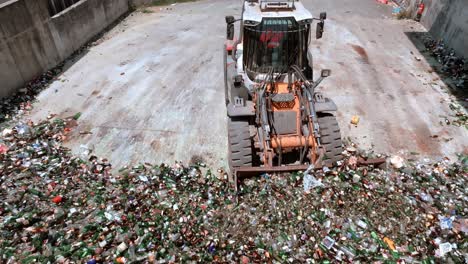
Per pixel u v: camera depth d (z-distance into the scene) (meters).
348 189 5.18
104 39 12.20
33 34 9.02
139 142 6.89
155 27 13.39
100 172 6.03
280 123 5.51
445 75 9.37
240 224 4.82
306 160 6.00
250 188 5.29
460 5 10.39
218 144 6.81
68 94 8.59
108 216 4.96
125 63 10.25
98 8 12.48
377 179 5.39
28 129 7.08
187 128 7.31
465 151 6.57
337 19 13.81
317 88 8.77
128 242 4.59
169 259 4.39
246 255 4.43
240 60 6.72
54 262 4.35
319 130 5.44
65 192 5.42
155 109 7.98
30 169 5.88
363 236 4.61
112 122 7.51
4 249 4.53
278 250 4.48
